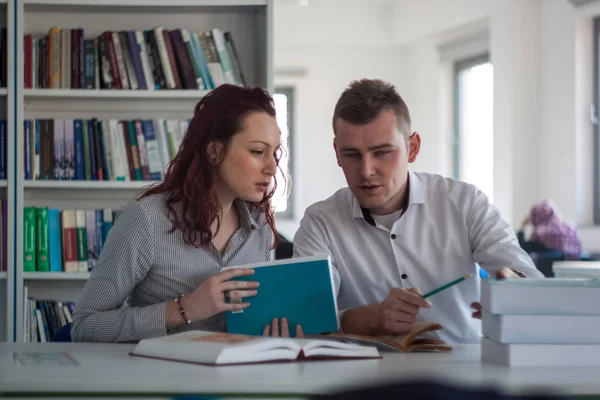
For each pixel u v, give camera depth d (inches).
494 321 62.1
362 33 351.6
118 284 77.2
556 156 272.1
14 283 140.3
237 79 146.1
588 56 264.7
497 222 89.0
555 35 270.7
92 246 142.6
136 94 143.1
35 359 62.2
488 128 319.3
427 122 342.6
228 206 81.7
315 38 353.1
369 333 74.3
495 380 53.2
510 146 278.5
